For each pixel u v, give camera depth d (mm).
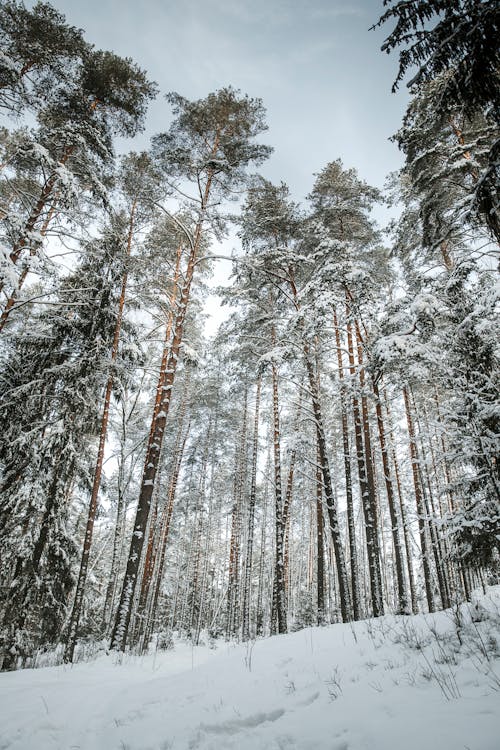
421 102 11016
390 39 4598
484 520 7000
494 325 7535
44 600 11602
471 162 10156
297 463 19297
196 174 14289
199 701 4965
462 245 12352
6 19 10898
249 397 25062
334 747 3412
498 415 6891
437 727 3318
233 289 15672
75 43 11750
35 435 12289
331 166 16609
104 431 12180
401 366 10273
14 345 13812
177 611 28719
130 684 6586
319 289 12273
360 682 4770
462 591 17094
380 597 10922
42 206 11258
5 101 10711
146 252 16078
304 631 8578
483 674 4219
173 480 21234
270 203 15406
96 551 18906
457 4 4246
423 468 14891
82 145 11758
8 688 6266
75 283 14000
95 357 13016
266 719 4281
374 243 16609
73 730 4586
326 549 24906
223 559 35531
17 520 11711
